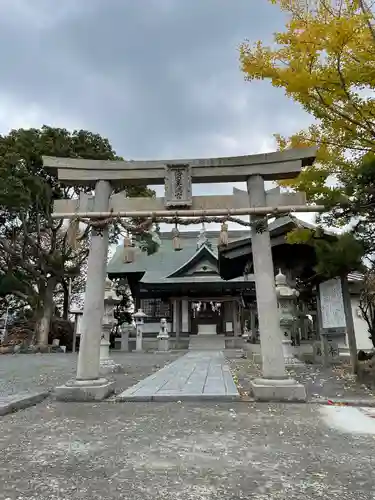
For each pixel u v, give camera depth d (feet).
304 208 23.59
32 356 70.85
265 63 22.09
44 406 19.77
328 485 9.12
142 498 8.47
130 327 104.88
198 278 102.78
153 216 24.21
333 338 44.14
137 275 118.11
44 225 95.50
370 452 11.64
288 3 21.94
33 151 83.05
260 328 22.40
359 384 26.43
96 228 24.72
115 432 14.21
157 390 23.29
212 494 8.64
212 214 24.07
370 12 20.76
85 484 9.30
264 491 8.79
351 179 23.58
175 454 11.56
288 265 47.70
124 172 25.29
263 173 24.52
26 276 100.32
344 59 21.56
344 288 33.71
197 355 65.77
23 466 10.61
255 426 14.99
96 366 22.82
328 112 23.48
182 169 24.90
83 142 89.51
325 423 15.46
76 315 84.64
